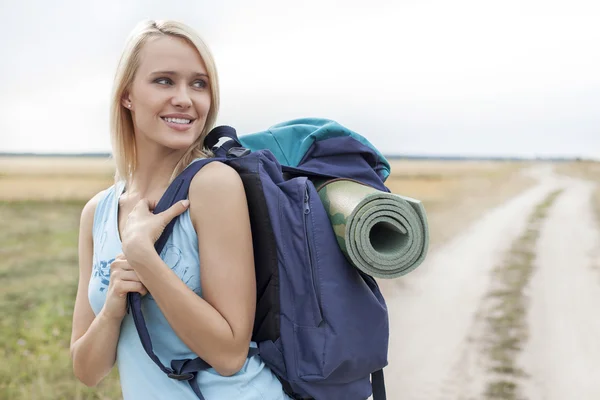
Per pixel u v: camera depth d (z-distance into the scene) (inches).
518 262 427.2
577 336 251.6
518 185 1446.9
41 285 355.6
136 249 59.8
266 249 64.4
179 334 60.8
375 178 73.6
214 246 61.9
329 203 66.6
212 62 65.8
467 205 919.0
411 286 352.2
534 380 200.5
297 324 63.8
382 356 66.6
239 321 61.7
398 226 63.5
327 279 63.7
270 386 64.9
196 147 68.1
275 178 66.9
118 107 67.5
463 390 193.0
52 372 206.5
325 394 65.2
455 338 251.3
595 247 487.5
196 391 62.3
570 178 1728.6
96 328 63.6
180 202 62.0
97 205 72.2
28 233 609.9
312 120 82.1
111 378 203.2
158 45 63.7
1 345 236.8
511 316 284.0
